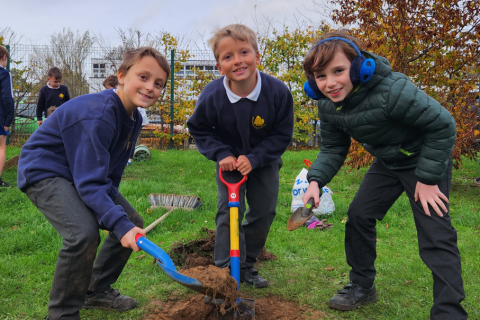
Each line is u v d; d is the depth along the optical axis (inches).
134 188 217.5
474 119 233.3
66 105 85.7
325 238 152.9
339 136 102.7
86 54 558.9
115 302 97.5
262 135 113.7
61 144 84.9
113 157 90.9
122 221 76.5
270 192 111.4
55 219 81.6
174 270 70.9
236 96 105.4
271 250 140.8
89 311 96.6
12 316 92.8
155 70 85.2
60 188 82.1
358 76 82.6
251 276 113.4
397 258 133.1
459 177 274.5
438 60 232.8
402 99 82.6
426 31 228.5
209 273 80.3
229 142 118.3
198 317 94.4
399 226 171.3
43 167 83.0
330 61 82.5
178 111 447.8
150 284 112.5
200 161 335.3
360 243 101.2
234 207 96.0
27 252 134.0
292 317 95.9
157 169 296.5
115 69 512.1
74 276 80.8
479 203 206.7
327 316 97.0
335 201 205.0
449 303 82.6
